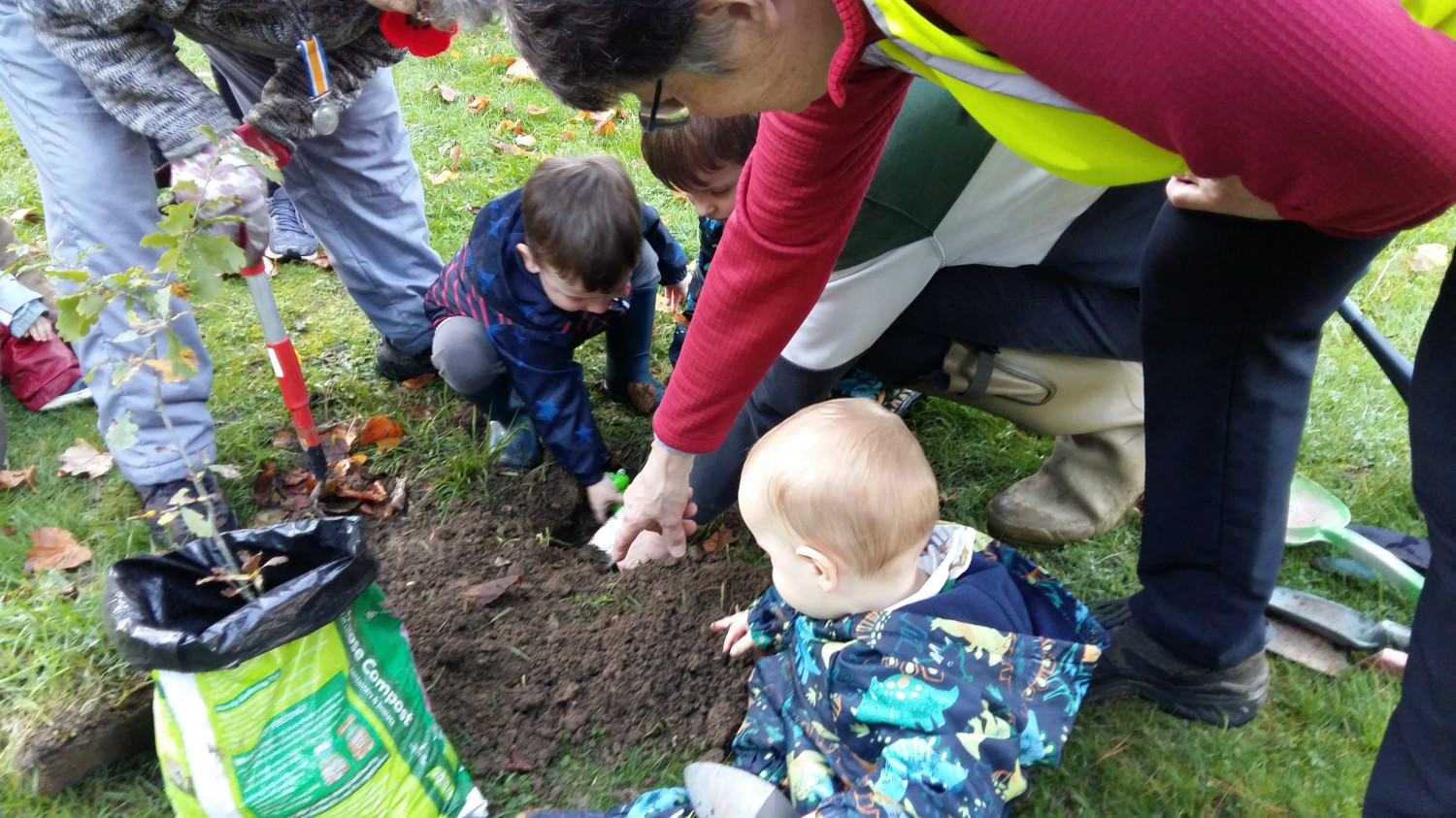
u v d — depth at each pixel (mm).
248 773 1346
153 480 2084
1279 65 719
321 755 1386
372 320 2631
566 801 1698
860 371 2209
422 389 2736
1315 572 2225
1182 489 1583
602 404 2770
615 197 2025
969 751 1366
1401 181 785
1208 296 1387
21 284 2561
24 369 2545
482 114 4176
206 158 1720
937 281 1961
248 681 1309
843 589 1485
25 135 1863
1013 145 921
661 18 855
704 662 1862
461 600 2029
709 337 1575
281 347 1994
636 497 1780
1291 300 1343
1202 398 1487
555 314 2160
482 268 2189
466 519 2281
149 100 1711
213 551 1467
